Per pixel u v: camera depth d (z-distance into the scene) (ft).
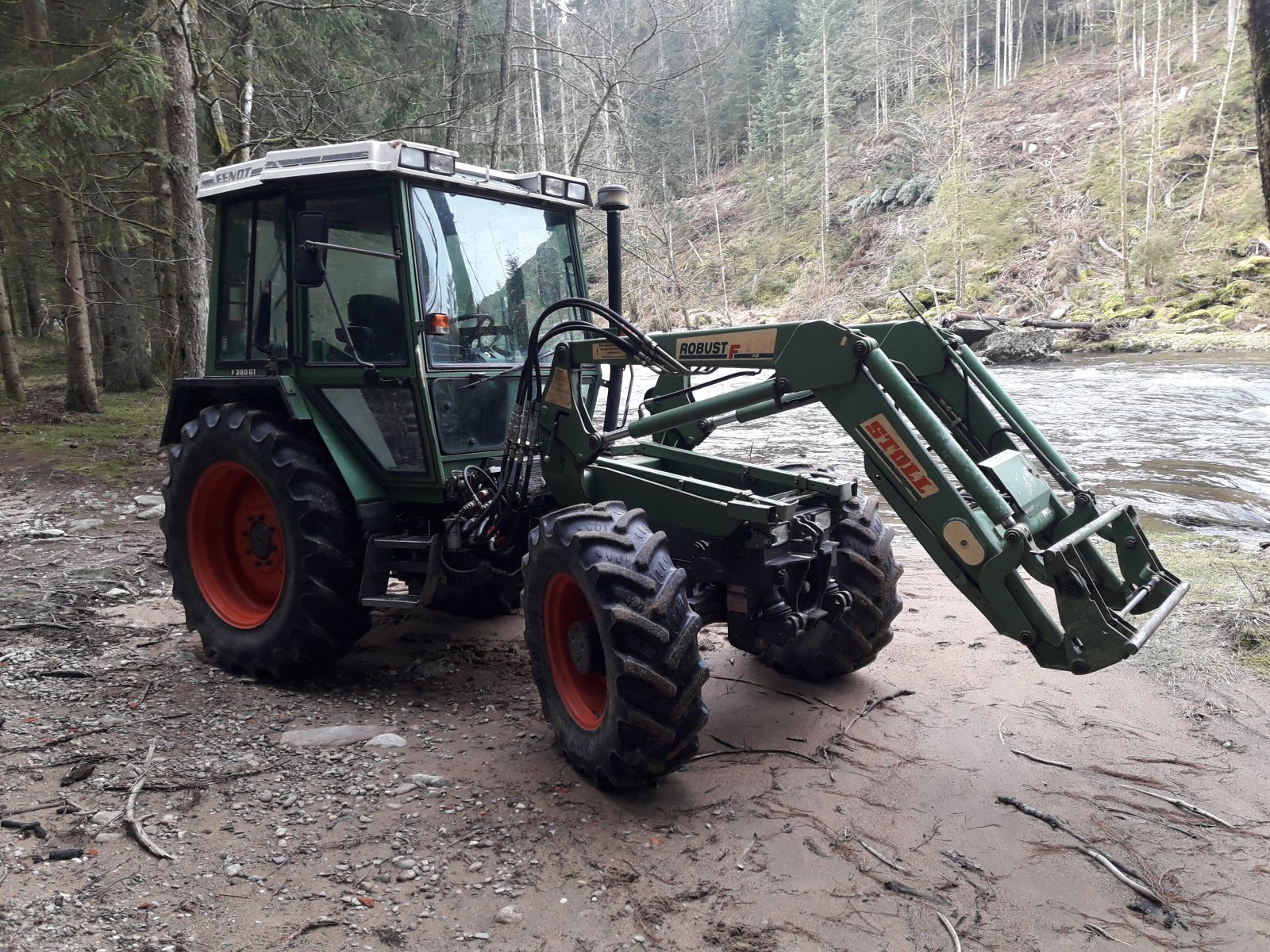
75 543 21.65
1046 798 9.95
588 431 12.27
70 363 44.42
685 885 8.39
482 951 7.44
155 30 30.96
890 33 198.80
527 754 11.11
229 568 14.62
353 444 13.60
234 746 11.21
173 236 31.58
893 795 10.07
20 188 36.63
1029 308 115.14
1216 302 98.89
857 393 10.14
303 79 43.57
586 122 53.36
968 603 17.21
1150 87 156.04
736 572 11.18
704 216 181.88
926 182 152.05
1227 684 12.74
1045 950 7.52
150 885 8.24
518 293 14.16
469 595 16.48
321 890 8.23
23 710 12.21
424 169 12.44
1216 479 28.12
